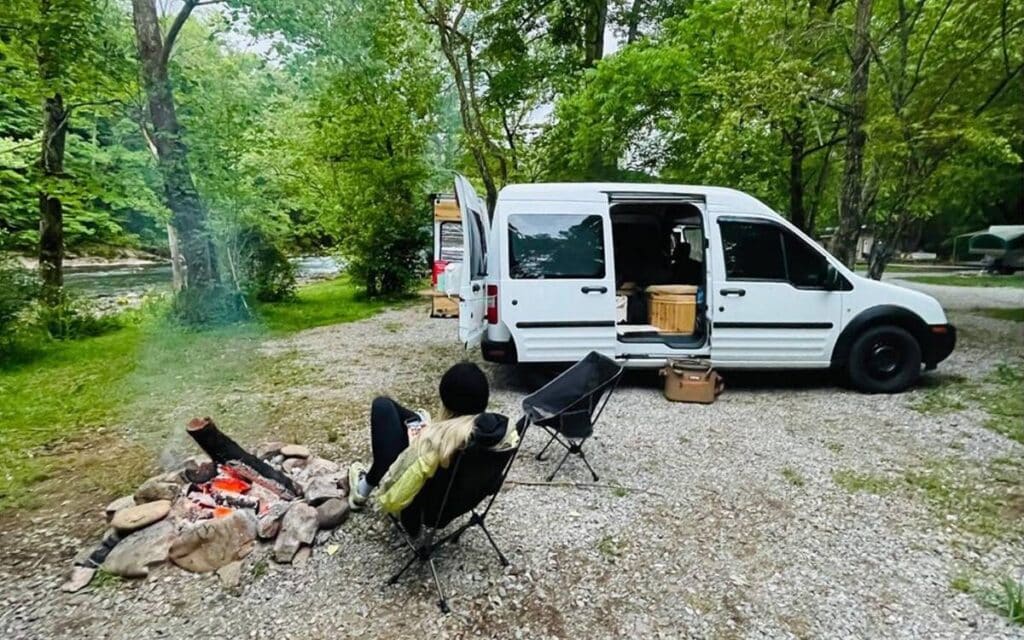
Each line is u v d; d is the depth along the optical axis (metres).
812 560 2.68
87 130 10.12
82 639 2.15
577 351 5.41
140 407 5.21
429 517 2.43
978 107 7.54
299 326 9.91
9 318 7.32
